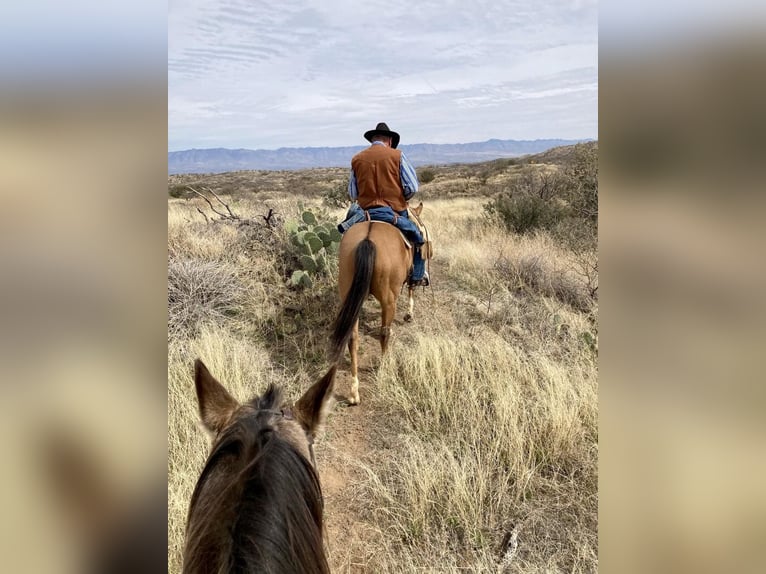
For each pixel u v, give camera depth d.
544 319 5.87
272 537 1.26
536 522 3.10
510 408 3.88
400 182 5.15
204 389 1.99
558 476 3.48
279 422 1.77
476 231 10.52
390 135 5.55
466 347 4.99
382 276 4.58
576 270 7.40
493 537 3.02
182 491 3.05
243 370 4.54
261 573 1.18
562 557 2.85
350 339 4.51
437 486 3.26
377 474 3.54
